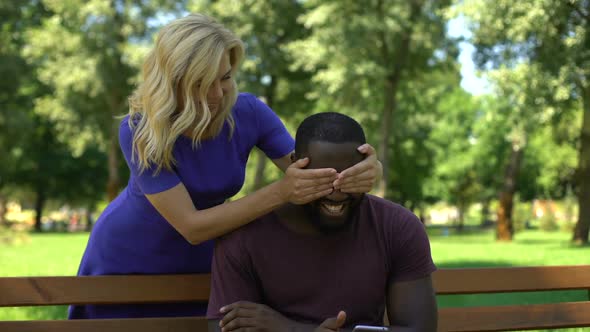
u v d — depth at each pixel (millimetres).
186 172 2619
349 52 24141
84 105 33062
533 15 17047
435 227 67062
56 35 31250
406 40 25500
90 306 2848
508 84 18438
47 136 43375
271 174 39875
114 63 31609
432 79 28594
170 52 2371
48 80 31891
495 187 52875
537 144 41344
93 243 2861
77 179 46094
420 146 41844
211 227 2389
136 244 2750
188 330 2646
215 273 2422
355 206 2295
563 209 55781
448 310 2850
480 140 47375
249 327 2289
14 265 13766
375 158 2260
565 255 16406
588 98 19062
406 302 2393
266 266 2369
